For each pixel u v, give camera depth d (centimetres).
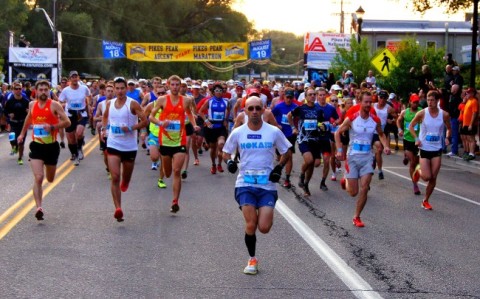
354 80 3547
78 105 1992
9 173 1795
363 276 862
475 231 1165
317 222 1209
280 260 937
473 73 2431
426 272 889
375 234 1120
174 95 1258
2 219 1187
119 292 784
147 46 4594
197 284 819
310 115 1505
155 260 928
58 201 1375
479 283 843
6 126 3253
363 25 5897
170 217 1227
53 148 1205
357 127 1187
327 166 1573
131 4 8319
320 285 820
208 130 1823
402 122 1705
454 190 1686
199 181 1697
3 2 6650
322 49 4519
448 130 1373
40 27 7469
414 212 1341
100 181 1656
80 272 864
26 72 4350
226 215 1253
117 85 1167
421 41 5734
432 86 2566
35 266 889
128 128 1173
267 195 866
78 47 7788
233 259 938
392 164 2230
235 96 2559
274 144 869
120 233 1090
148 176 1759
